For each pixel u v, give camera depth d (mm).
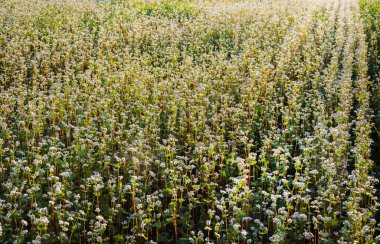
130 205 8094
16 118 10680
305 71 14719
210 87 12750
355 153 9086
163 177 8523
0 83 13836
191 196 7645
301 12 23156
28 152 8914
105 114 10609
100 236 6832
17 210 7223
